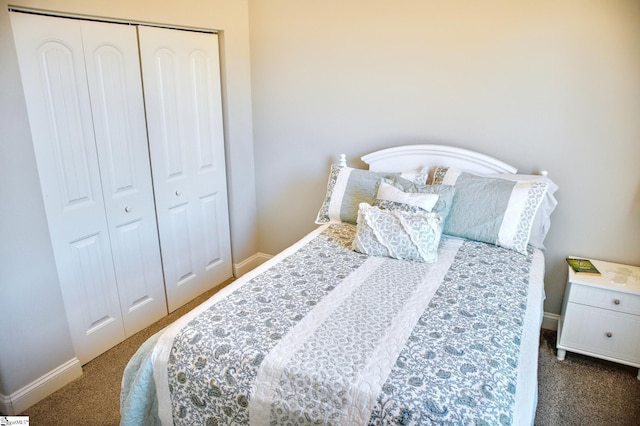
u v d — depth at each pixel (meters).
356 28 2.86
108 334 2.57
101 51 2.27
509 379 1.37
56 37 2.06
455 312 1.71
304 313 1.71
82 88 2.21
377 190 2.58
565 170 2.56
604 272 2.41
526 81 2.52
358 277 2.02
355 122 3.05
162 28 2.56
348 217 2.69
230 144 3.19
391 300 1.81
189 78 2.80
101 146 2.35
